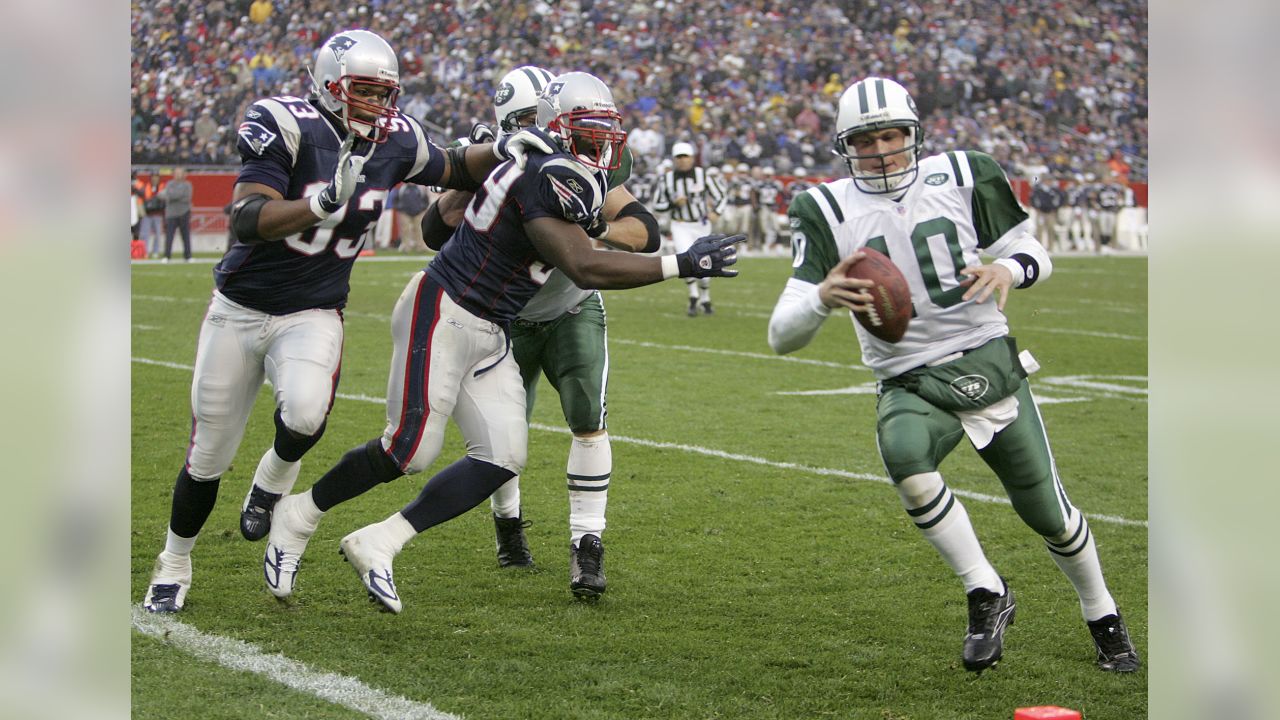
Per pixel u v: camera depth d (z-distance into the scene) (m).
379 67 13.42
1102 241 97.94
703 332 43.06
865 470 22.73
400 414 13.98
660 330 43.53
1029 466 12.73
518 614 14.78
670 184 48.91
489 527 18.89
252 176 13.39
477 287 13.95
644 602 15.34
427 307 14.02
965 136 101.81
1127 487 21.89
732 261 13.12
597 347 15.96
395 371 14.09
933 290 12.65
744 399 29.95
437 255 14.39
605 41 97.44
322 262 14.01
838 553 17.56
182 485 14.41
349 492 14.23
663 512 19.67
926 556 17.42
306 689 12.14
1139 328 46.62
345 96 13.36
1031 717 9.89
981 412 12.76
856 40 103.38
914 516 12.52
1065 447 25.31
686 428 26.39
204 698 11.81
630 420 27.17
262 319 14.08
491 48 94.56
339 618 14.44
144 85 85.69
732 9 101.88
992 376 12.66
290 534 14.31
